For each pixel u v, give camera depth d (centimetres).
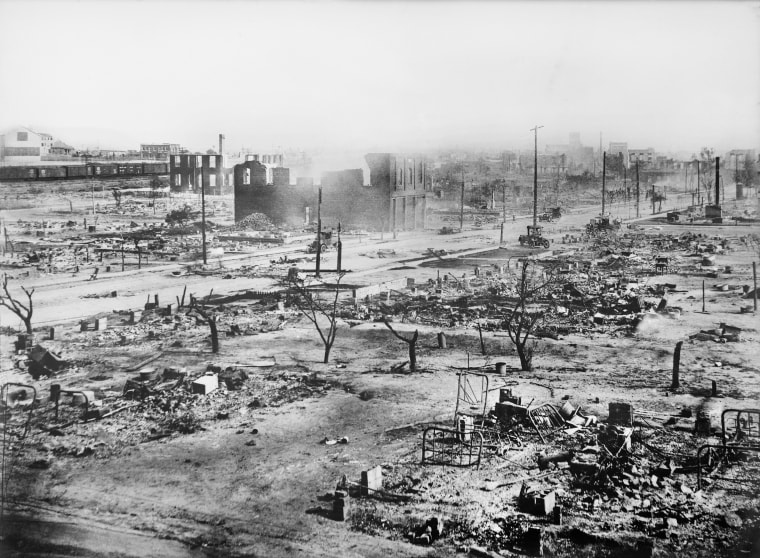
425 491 1311
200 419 1734
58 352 2284
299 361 2200
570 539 1127
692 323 2562
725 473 1363
